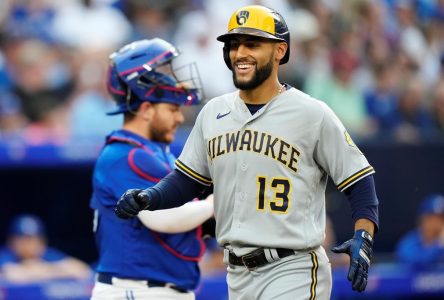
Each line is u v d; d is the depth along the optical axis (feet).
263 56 50.90
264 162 51.29
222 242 53.67
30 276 99.45
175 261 60.95
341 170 51.67
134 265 60.39
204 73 130.93
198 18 134.82
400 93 139.33
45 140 103.19
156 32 134.31
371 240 50.47
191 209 59.72
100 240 62.34
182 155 55.52
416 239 110.73
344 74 137.69
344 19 144.56
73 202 113.50
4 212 112.68
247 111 52.16
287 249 51.80
